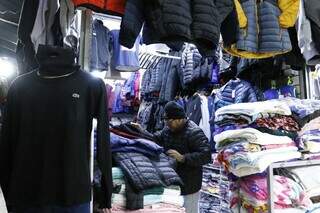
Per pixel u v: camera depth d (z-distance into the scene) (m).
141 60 4.11
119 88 4.32
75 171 1.38
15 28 2.35
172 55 4.11
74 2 1.62
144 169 1.68
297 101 2.23
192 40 1.70
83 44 1.79
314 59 2.40
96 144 1.50
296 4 2.18
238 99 3.21
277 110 2.04
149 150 1.82
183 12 1.63
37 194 1.36
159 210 1.68
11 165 1.44
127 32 1.64
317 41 2.32
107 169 1.48
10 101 1.46
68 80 1.46
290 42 2.27
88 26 1.80
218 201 3.53
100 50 2.41
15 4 2.18
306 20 2.29
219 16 1.78
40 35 1.89
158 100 4.27
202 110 3.66
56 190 1.36
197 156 2.58
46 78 1.45
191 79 3.86
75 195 1.36
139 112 4.42
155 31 1.68
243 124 2.07
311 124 2.20
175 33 1.61
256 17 2.15
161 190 1.74
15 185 1.37
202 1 1.70
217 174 3.60
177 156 2.54
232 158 1.94
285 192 1.91
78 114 1.42
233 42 2.01
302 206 1.92
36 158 1.38
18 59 2.10
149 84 4.34
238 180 2.04
